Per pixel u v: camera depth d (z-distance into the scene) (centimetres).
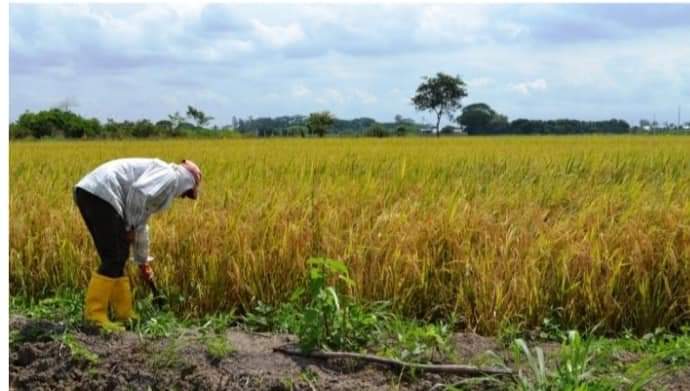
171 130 5728
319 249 749
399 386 503
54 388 534
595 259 679
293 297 600
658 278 666
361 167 1537
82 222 820
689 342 571
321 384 502
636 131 7700
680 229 734
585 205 935
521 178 1324
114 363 545
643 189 1094
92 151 2273
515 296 649
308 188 1028
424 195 1031
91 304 622
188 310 709
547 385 460
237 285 705
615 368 504
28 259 789
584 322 658
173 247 747
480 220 788
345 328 564
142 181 622
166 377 527
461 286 676
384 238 739
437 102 8781
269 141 3722
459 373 511
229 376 518
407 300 685
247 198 956
